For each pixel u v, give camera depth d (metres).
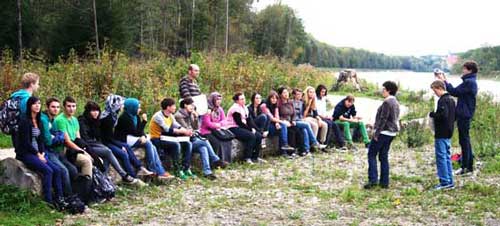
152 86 14.76
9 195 6.88
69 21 30.00
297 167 10.51
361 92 25.66
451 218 6.74
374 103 19.95
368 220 6.64
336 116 12.95
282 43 60.28
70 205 7.00
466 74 9.19
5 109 7.13
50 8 35.00
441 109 8.18
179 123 9.82
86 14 30.20
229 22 49.94
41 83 13.96
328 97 22.72
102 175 7.74
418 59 105.25
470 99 9.19
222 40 48.47
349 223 6.49
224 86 17.16
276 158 11.52
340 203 7.63
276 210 7.21
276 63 22.00
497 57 39.00
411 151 12.34
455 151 11.72
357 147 12.94
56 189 7.09
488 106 16.67
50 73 15.29
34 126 7.18
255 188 8.67
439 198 7.76
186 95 10.79
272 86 18.34
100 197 7.59
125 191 8.13
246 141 10.88
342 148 12.62
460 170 9.49
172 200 7.77
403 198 7.85
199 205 7.51
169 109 9.44
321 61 86.44
